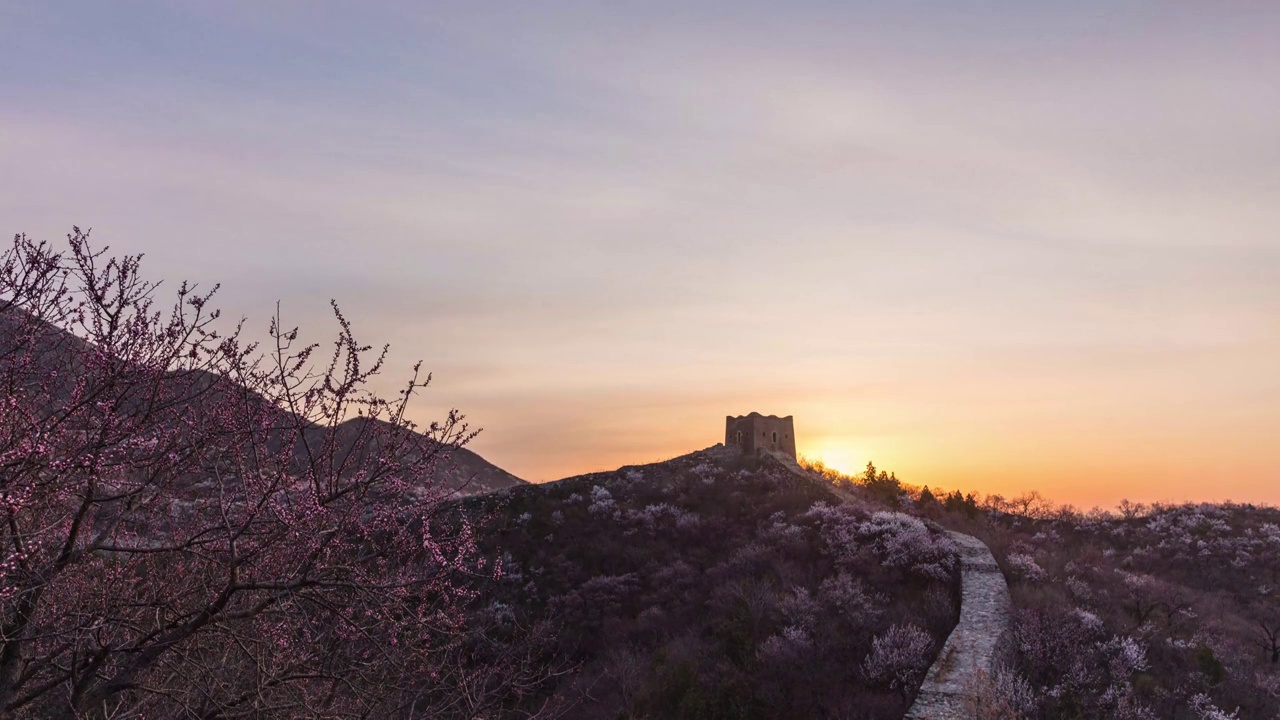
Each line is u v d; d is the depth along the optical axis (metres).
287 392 6.88
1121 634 35.28
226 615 6.79
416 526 7.82
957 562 44.38
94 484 6.40
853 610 38.31
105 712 6.91
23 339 5.93
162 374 6.30
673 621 43.16
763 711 31.22
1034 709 27.56
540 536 57.09
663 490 66.00
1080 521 69.44
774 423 79.50
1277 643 37.75
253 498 6.79
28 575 6.34
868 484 70.50
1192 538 60.53
